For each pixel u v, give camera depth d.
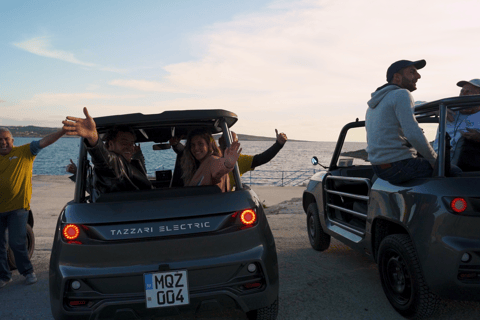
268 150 4.32
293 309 3.35
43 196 15.55
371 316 3.16
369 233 3.53
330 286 3.89
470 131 3.39
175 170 3.58
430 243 2.60
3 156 4.14
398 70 3.29
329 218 4.81
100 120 2.83
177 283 2.42
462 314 3.06
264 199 16.34
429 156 2.89
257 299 2.53
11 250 4.58
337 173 4.91
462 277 2.51
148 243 2.44
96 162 2.67
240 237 2.53
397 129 3.09
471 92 4.38
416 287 2.78
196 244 2.47
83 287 2.44
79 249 2.44
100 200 2.60
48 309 3.55
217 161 2.81
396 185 3.12
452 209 2.50
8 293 4.02
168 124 3.21
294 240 6.03
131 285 2.43
